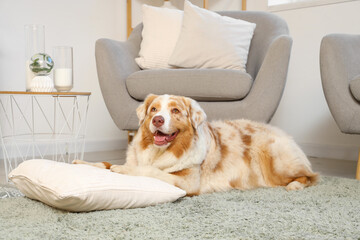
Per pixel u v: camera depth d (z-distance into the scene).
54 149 4.12
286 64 2.80
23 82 3.94
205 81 2.81
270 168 2.30
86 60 4.46
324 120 4.11
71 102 4.29
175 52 3.29
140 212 1.63
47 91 2.82
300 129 4.29
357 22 3.85
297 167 2.30
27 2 3.94
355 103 2.67
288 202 1.92
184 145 1.97
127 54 3.44
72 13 4.31
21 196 1.98
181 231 1.41
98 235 1.34
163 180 1.92
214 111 2.84
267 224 1.50
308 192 2.15
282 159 2.30
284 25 3.47
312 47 4.16
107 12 4.66
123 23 4.85
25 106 3.93
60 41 4.21
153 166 2.01
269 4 4.60
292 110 4.34
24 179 1.82
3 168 3.24
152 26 3.52
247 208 1.77
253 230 1.42
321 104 4.12
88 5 4.46
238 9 4.77
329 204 1.89
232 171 2.19
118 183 1.66
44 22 4.07
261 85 2.78
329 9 4.03
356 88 2.60
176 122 1.93
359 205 1.88
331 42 2.79
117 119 3.14
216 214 1.64
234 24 3.33
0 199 1.89
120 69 3.20
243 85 2.76
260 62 3.29
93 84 4.53
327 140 4.10
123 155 4.10
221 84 2.78
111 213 1.60
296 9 4.27
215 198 1.95
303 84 4.24
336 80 2.74
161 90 2.95
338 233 1.41
